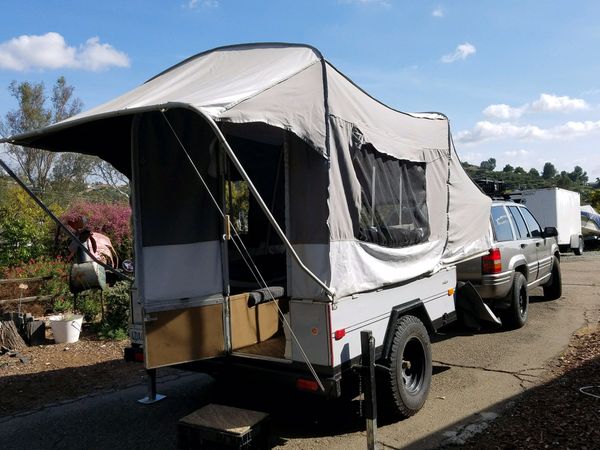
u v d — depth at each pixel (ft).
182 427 11.69
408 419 14.75
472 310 21.02
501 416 14.65
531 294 35.53
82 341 23.99
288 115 11.59
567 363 19.21
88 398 17.26
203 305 13.89
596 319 26.94
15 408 16.43
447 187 18.88
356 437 13.75
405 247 15.64
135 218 13.35
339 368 12.25
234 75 13.07
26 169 68.54
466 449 12.60
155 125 13.51
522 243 26.50
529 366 19.29
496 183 31.63
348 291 12.54
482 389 17.04
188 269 13.80
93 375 19.53
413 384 15.33
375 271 13.70
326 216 12.13
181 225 13.76
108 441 14.03
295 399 16.80
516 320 24.91
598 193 109.70
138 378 19.21
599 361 18.71
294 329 12.54
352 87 13.71
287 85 11.93
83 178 69.31
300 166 12.54
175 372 20.04
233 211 17.08
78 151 14.83
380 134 14.70
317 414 15.48
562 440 12.43
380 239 14.25
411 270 15.57
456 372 19.04
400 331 14.57
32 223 35.58
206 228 14.07
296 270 12.51
